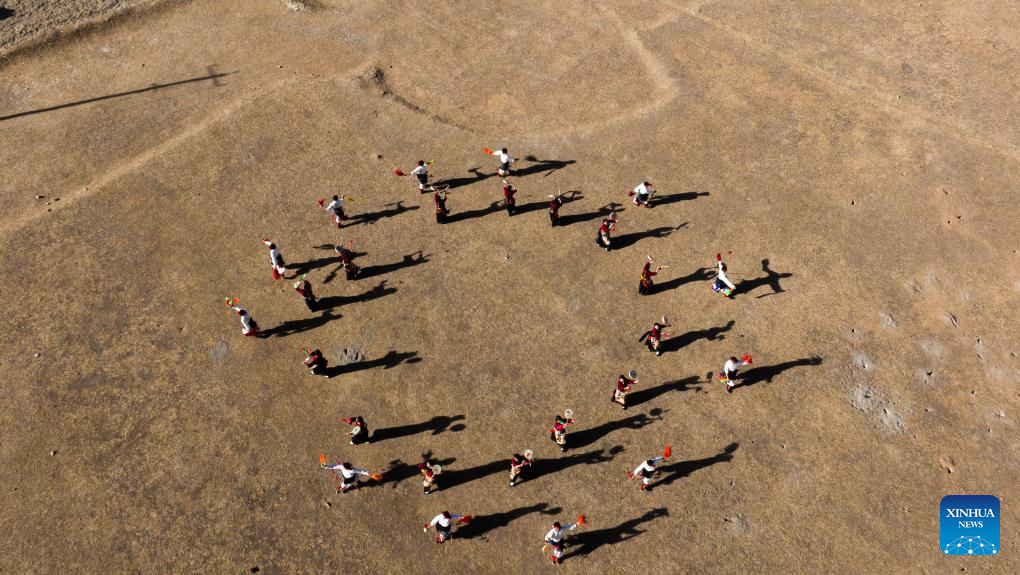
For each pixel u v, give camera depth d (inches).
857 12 1175.0
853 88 1034.1
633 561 598.5
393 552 605.6
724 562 596.4
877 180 901.8
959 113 985.5
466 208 894.4
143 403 703.1
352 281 813.2
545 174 936.3
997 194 877.2
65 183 925.8
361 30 1182.9
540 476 650.8
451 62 1120.8
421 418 692.1
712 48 1120.8
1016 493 628.4
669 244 844.0
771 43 1122.7
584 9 1224.2
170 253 840.3
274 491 641.6
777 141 960.3
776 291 789.2
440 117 1024.2
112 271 820.6
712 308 778.2
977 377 706.8
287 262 833.5
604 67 1104.8
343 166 946.1
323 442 675.4
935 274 798.5
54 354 741.9
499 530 618.5
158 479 648.4
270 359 738.8
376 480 647.1
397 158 959.6
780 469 649.6
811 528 613.3
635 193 868.6
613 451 665.6
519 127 1007.6
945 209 864.3
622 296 792.9
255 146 969.5
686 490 639.1
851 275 800.9
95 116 1020.5
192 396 708.7
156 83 1079.0
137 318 775.1
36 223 870.4
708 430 678.5
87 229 864.3
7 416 692.1
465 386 715.4
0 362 733.3
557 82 1080.8
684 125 991.6
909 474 642.8
